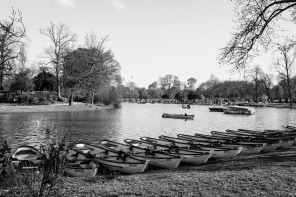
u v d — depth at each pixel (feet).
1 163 35.09
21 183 29.99
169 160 48.75
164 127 134.00
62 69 209.87
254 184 29.68
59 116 161.17
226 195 26.61
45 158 23.81
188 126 141.08
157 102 484.33
